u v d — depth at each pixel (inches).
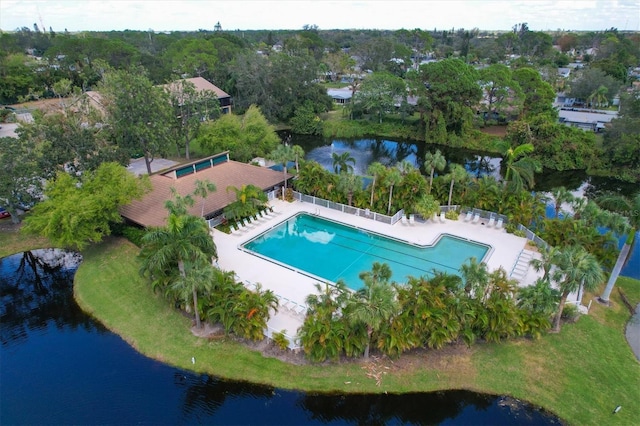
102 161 1512.1
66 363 870.4
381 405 793.6
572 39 7588.6
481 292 855.1
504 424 760.3
